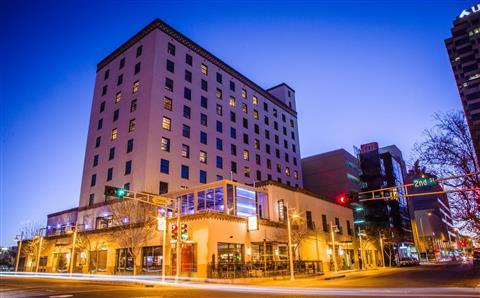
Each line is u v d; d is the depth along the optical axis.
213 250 31.59
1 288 23.33
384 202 89.88
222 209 36.56
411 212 113.75
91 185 50.25
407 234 103.25
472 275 30.80
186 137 49.69
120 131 48.81
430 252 119.81
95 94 56.59
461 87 101.31
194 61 55.41
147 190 42.03
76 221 51.06
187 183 47.66
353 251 62.69
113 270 38.81
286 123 76.19
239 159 58.72
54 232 55.38
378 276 35.28
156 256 35.22
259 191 42.03
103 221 44.97
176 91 50.34
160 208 39.31
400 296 15.12
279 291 19.41
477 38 94.31
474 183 21.53
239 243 34.81
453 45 107.06
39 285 26.25
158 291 20.28
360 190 89.00
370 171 93.69
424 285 21.89
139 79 49.31
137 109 47.56
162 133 46.31
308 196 51.69
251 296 16.41
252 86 67.62
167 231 34.28
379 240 72.06
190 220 33.47
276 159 68.88
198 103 53.59
